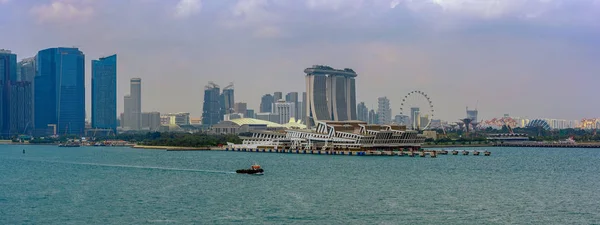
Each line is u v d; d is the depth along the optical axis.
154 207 179.25
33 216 167.75
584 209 178.38
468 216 167.12
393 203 186.25
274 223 157.38
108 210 175.12
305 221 159.88
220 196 198.88
